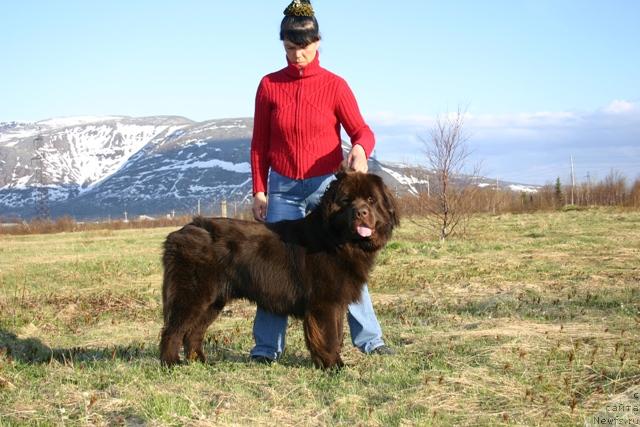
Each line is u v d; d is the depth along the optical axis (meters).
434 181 20.70
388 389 4.88
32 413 4.43
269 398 4.72
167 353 5.76
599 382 4.90
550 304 8.82
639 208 37.41
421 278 12.24
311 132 6.00
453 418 4.21
